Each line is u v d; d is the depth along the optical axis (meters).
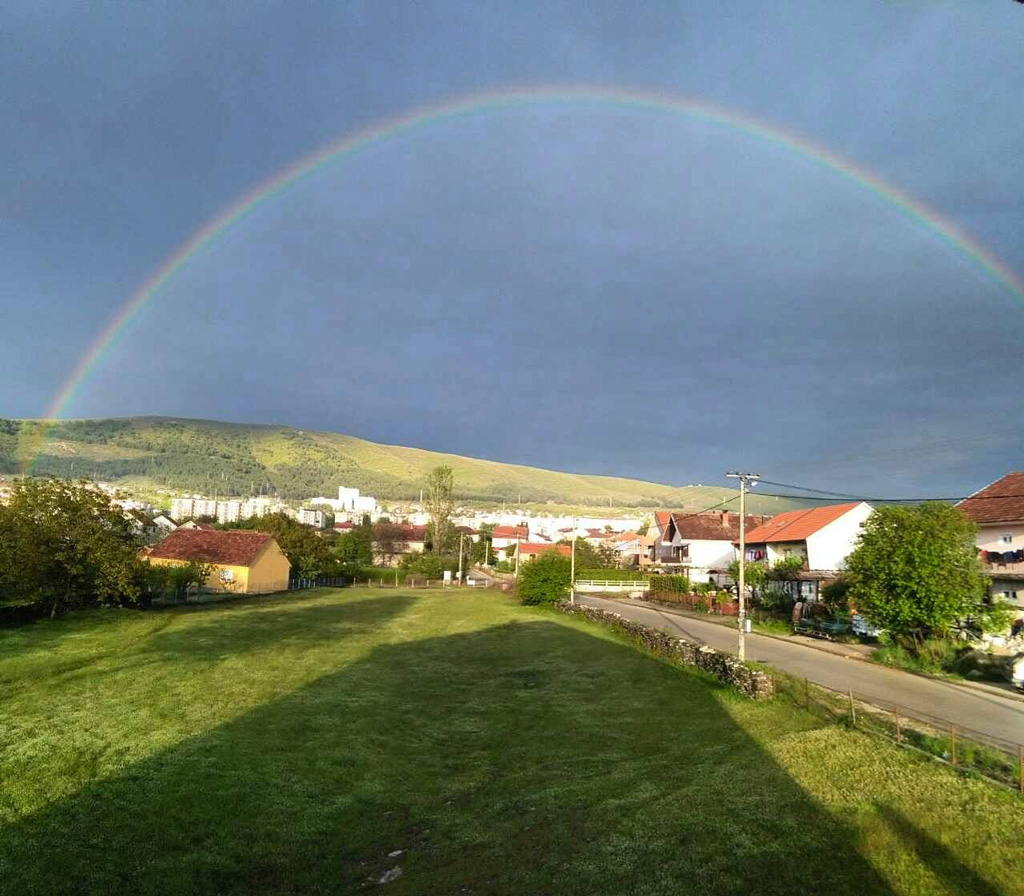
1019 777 12.64
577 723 21.58
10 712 21.41
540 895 10.25
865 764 14.38
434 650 37.84
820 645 36.00
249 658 33.16
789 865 10.20
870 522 31.92
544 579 60.88
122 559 46.88
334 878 12.27
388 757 18.84
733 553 78.50
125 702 23.22
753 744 17.12
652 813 12.77
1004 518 36.62
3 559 40.09
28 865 11.93
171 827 13.71
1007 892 9.23
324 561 92.56
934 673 26.86
